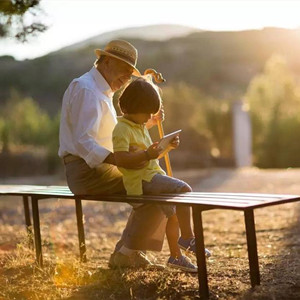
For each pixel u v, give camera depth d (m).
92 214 10.72
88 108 4.92
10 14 5.77
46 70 80.75
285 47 95.56
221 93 75.00
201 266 4.27
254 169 21.38
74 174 5.09
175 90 25.80
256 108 25.95
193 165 22.84
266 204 4.03
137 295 4.54
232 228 8.41
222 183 15.38
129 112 4.78
